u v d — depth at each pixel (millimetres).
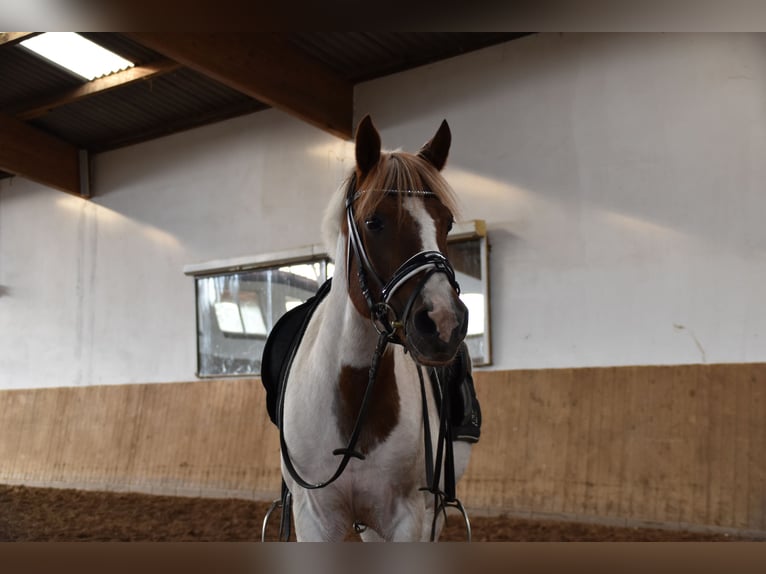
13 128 8758
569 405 5504
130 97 8203
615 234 5617
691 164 5328
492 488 5602
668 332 5309
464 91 6547
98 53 7262
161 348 8523
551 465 5414
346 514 1970
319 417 1938
